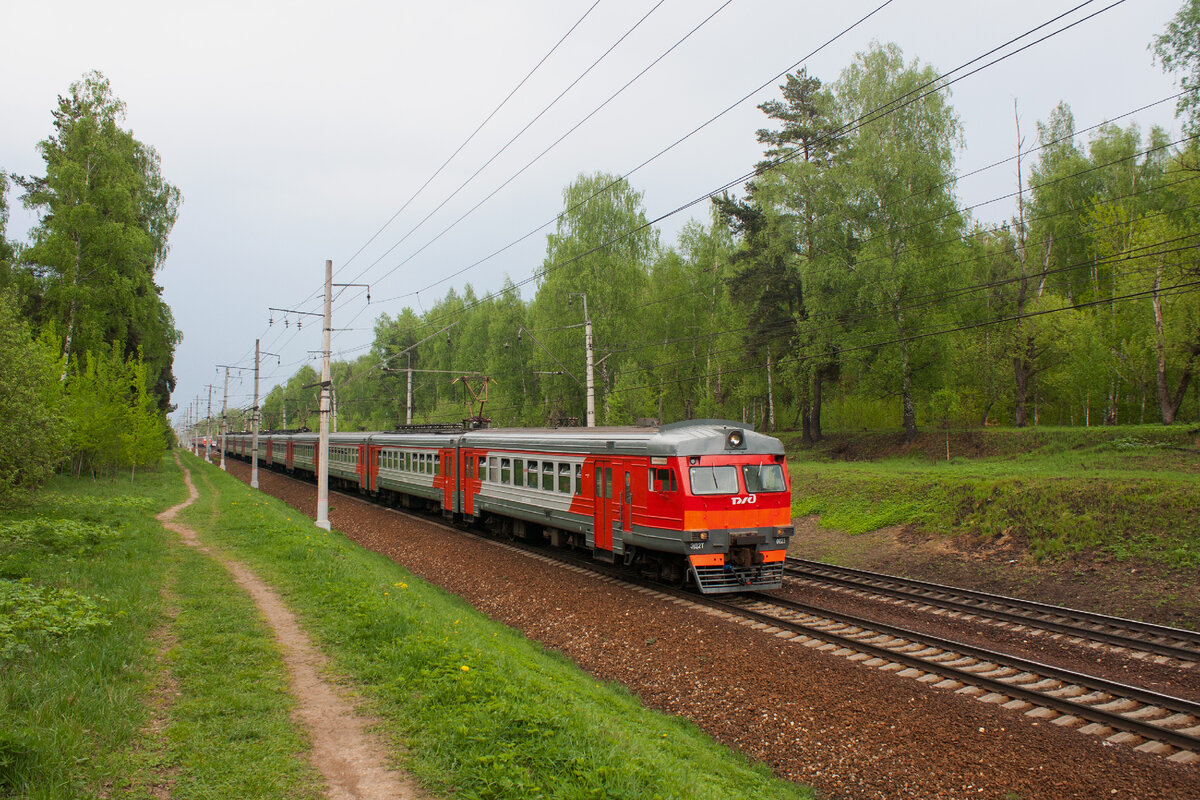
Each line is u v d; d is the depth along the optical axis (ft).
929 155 101.40
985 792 20.34
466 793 16.52
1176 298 84.79
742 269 123.24
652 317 134.31
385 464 98.32
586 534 51.85
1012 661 29.94
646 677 32.14
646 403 109.50
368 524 82.02
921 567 53.93
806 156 119.55
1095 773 20.77
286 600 34.42
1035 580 46.85
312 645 27.61
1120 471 64.08
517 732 19.45
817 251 108.47
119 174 113.29
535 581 49.37
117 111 119.55
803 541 67.67
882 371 102.73
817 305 104.37
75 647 22.63
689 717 27.84
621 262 129.18
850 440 114.42
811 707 26.30
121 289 108.06
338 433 123.85
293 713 20.77
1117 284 99.96
